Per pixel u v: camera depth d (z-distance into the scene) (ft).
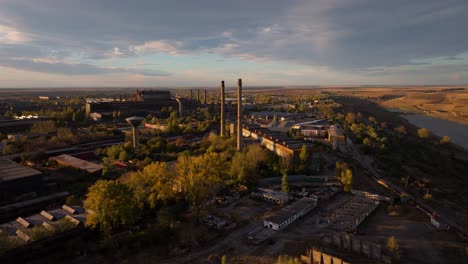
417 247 248.73
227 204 339.36
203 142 622.54
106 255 235.20
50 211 286.46
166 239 259.19
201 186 301.02
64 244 242.99
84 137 652.89
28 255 225.97
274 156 462.60
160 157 517.96
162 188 306.96
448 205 352.28
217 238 265.34
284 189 371.35
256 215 311.68
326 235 264.52
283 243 256.73
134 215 270.05
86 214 278.67
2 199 338.34
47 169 449.89
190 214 310.65
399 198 348.59
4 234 228.22
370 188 393.29
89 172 429.38
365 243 234.99
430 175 510.17
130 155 512.63
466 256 234.99
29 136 635.66
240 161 401.49
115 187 259.80
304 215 311.88
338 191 382.01
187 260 232.12
